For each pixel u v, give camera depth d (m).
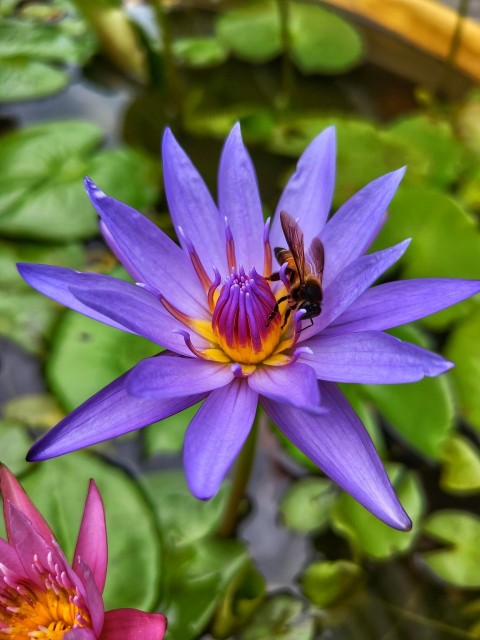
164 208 0.43
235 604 0.34
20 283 0.39
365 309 0.31
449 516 0.36
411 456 0.37
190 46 0.49
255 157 0.45
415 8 0.45
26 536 0.30
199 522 0.36
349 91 0.48
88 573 0.28
